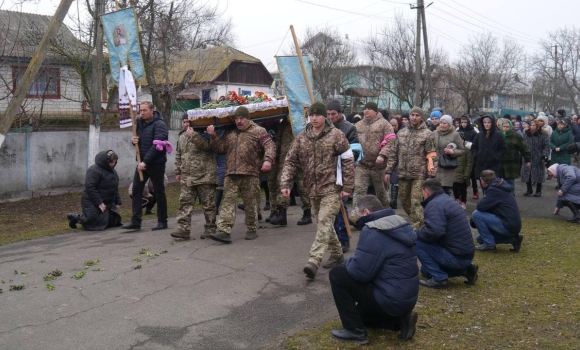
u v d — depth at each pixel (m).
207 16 20.36
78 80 20.42
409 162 7.46
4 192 11.95
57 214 10.55
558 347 4.08
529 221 9.27
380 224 4.12
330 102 7.00
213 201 7.43
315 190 5.80
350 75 38.34
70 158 13.33
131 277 5.70
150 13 17.08
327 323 4.54
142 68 8.23
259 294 5.23
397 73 33.00
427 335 4.30
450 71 35.66
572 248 7.20
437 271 5.50
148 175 8.12
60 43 17.89
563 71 51.34
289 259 6.40
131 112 7.92
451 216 5.42
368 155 7.84
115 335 4.27
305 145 5.84
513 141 11.46
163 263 6.20
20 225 9.43
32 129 14.62
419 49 25.02
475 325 4.52
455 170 9.64
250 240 7.33
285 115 8.07
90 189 8.47
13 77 14.62
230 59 33.31
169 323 4.52
